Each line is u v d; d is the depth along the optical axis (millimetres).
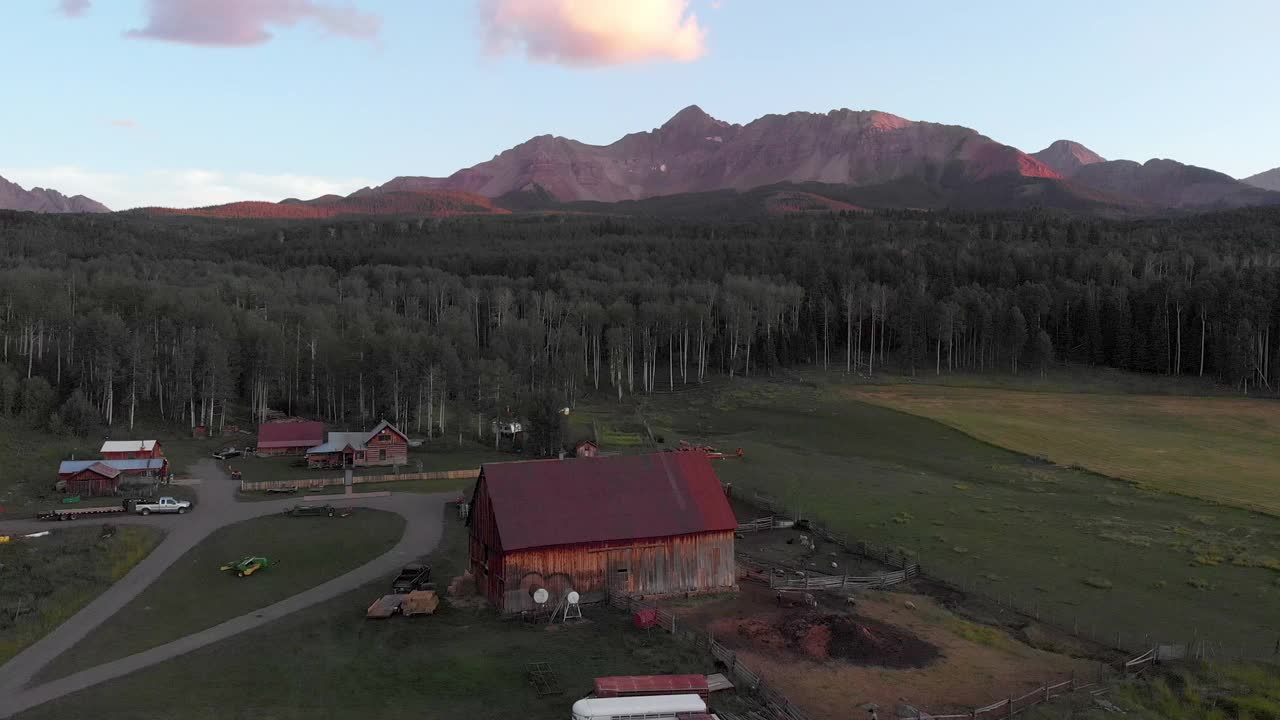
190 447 105938
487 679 37844
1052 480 87000
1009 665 41750
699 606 49062
